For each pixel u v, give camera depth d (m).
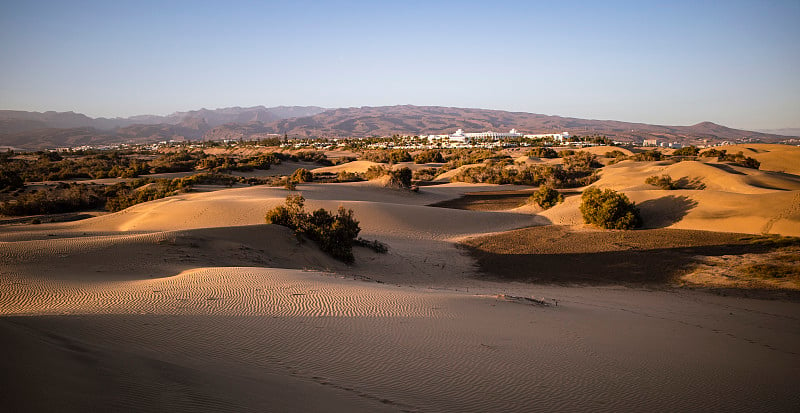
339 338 10.93
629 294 22.44
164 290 14.95
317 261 26.50
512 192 76.44
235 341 10.16
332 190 66.19
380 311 13.77
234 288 15.65
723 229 38.88
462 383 8.88
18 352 6.88
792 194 41.03
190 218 40.41
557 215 48.31
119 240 23.81
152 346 9.20
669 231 38.50
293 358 9.41
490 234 40.97
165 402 6.09
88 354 7.68
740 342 14.30
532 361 10.48
